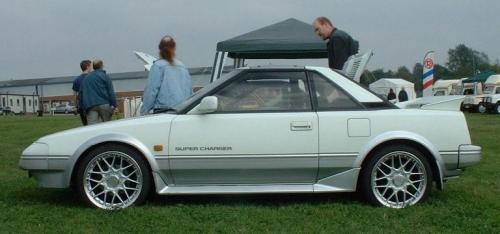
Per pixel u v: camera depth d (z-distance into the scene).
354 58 7.16
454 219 4.39
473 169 7.14
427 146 4.82
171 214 4.56
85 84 8.80
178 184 4.89
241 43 11.41
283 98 4.97
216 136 4.79
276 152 4.80
